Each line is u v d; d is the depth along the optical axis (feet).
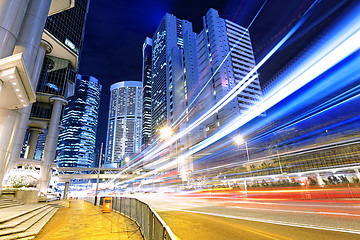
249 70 317.22
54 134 214.28
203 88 299.79
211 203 65.46
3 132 57.36
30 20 83.56
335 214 30.66
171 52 442.50
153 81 589.32
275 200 62.54
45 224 37.60
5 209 44.39
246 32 346.33
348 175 58.44
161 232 12.92
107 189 425.69
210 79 288.51
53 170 240.94
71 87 263.08
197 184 218.38
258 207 46.73
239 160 200.23
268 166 129.29
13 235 25.64
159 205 64.08
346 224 23.38
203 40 320.29
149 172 386.52
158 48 587.27
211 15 310.04
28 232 27.55
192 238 21.52
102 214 55.11
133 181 410.31
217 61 279.49
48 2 92.22
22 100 55.31
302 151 102.42
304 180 70.33
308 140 133.59
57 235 28.14
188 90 334.44
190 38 368.89
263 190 87.61
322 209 37.01
